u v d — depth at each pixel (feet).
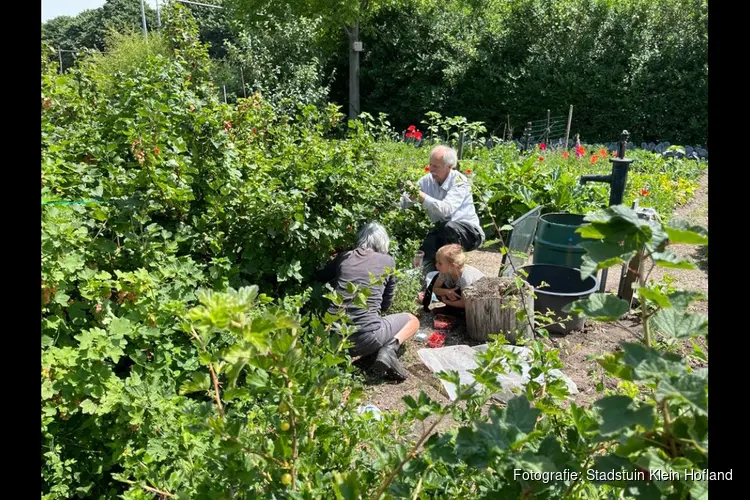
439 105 66.13
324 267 14.28
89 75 14.42
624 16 61.31
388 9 67.10
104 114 12.34
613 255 3.48
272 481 5.11
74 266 8.00
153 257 10.01
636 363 3.36
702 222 30.09
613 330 15.10
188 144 12.14
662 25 60.85
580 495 5.06
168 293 9.55
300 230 13.25
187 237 11.41
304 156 14.66
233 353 3.94
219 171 12.38
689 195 35.45
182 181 11.18
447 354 13.41
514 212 24.09
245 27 59.31
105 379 7.68
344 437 6.20
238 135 15.14
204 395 9.56
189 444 7.04
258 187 12.53
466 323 15.16
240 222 12.62
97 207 9.70
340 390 7.02
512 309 13.71
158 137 11.10
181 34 16.15
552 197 25.07
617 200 15.35
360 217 14.97
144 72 12.50
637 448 3.56
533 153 35.70
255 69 49.57
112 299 9.25
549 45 63.46
